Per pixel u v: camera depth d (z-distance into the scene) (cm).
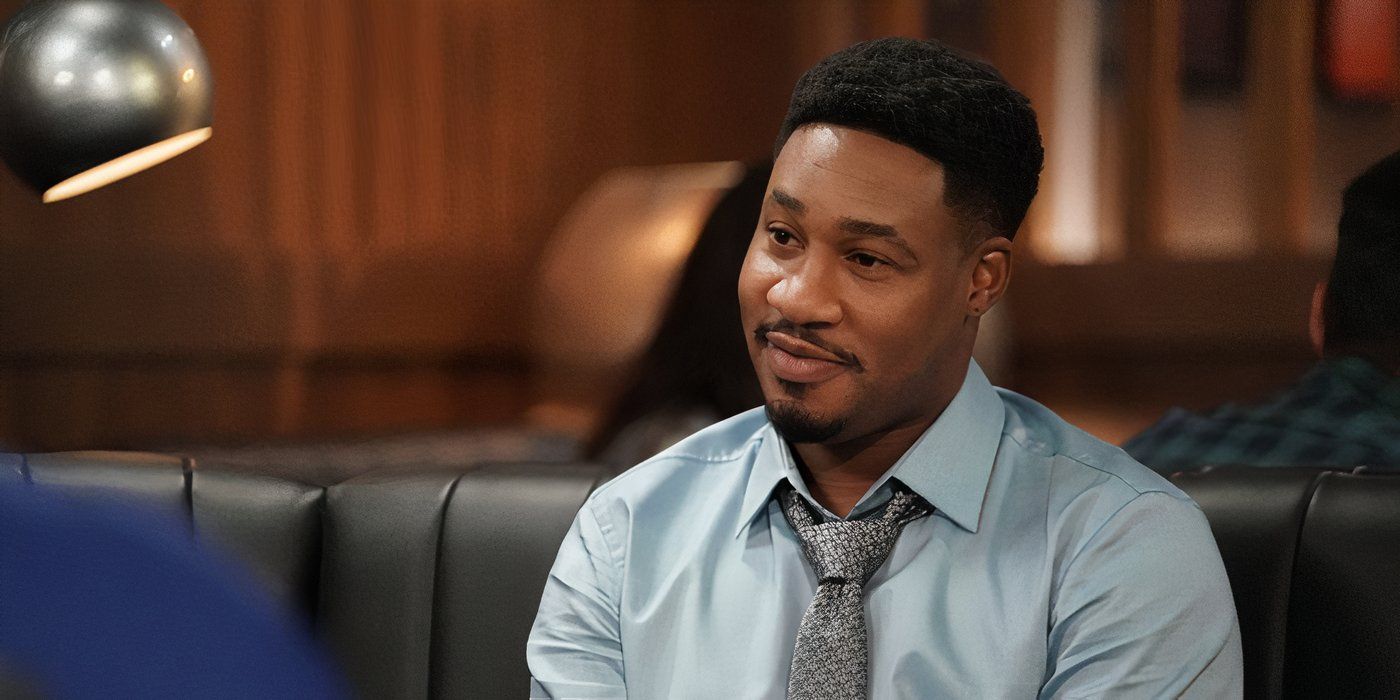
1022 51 1709
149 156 416
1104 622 319
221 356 1490
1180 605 318
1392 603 346
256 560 438
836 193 319
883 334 323
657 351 547
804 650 326
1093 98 1697
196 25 1480
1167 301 1617
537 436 718
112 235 1434
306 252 1538
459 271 1628
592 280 679
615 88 1723
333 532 441
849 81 324
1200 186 1667
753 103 1786
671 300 548
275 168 1522
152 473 450
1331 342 491
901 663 329
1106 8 1681
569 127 1700
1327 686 351
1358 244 481
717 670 343
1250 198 1648
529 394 1628
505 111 1658
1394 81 1586
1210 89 1656
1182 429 514
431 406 1595
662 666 349
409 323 1594
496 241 1655
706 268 541
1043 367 1648
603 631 359
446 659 417
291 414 1516
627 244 664
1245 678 361
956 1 1731
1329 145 1612
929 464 343
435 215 1622
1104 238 1698
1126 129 1688
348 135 1566
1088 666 319
